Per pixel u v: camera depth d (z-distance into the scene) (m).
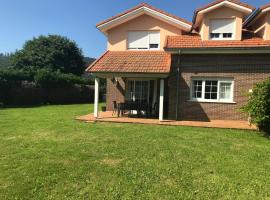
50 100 31.39
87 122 15.20
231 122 15.39
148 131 12.48
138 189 5.93
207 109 16.20
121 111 18.48
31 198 5.45
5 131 12.23
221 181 6.45
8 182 6.20
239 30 16.62
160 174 6.84
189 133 12.18
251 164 7.77
